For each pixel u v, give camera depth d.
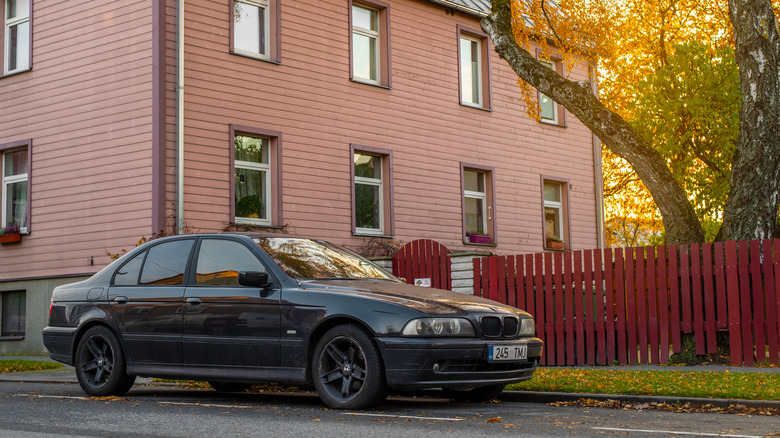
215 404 7.92
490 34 13.88
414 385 7.05
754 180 11.80
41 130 16.69
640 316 11.58
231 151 15.91
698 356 11.20
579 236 22.94
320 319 7.41
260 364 7.72
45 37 16.81
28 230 16.67
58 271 16.17
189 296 8.19
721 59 21.70
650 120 21.72
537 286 12.40
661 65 29.20
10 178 17.30
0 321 17.20
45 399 8.52
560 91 12.90
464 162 20.22
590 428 6.32
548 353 12.26
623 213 35.69
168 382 10.55
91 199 15.80
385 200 18.58
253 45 16.73
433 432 6.01
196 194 15.30
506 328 7.65
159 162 14.84
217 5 16.02
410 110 19.25
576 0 19.92
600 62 23.70
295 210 16.81
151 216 14.87
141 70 15.28
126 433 6.00
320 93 17.53
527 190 21.62
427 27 19.89
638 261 11.62
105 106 15.75
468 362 7.30
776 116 11.80
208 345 8.00
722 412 7.49
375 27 19.06
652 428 6.35
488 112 20.97
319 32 17.69
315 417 6.87
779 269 10.59
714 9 28.48
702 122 21.23
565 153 22.81
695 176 22.08
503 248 20.77
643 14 28.92
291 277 7.81
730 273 10.89
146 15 15.30
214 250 8.34
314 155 17.28
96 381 8.82
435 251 13.98
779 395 7.70
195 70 15.51
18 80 17.17
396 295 7.47
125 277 8.80
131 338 8.51
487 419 6.74
